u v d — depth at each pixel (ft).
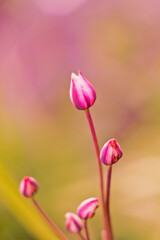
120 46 2.04
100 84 2.06
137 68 1.97
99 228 1.44
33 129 1.87
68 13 2.40
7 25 2.49
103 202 0.97
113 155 0.93
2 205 1.42
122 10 2.14
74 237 1.44
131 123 1.89
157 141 1.67
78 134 1.90
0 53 2.42
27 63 2.31
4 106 1.79
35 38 2.41
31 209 1.21
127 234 1.42
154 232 1.40
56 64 2.30
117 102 1.96
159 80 1.84
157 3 2.07
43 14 2.46
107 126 1.94
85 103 0.93
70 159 1.71
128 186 1.51
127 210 1.45
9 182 1.19
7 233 1.43
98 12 2.25
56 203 1.55
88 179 1.62
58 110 2.07
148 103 1.83
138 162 1.59
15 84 2.19
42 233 1.21
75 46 2.30
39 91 2.19
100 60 2.11
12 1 2.51
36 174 1.65
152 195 1.45
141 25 2.05
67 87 2.18
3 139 1.62
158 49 1.95
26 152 1.69
